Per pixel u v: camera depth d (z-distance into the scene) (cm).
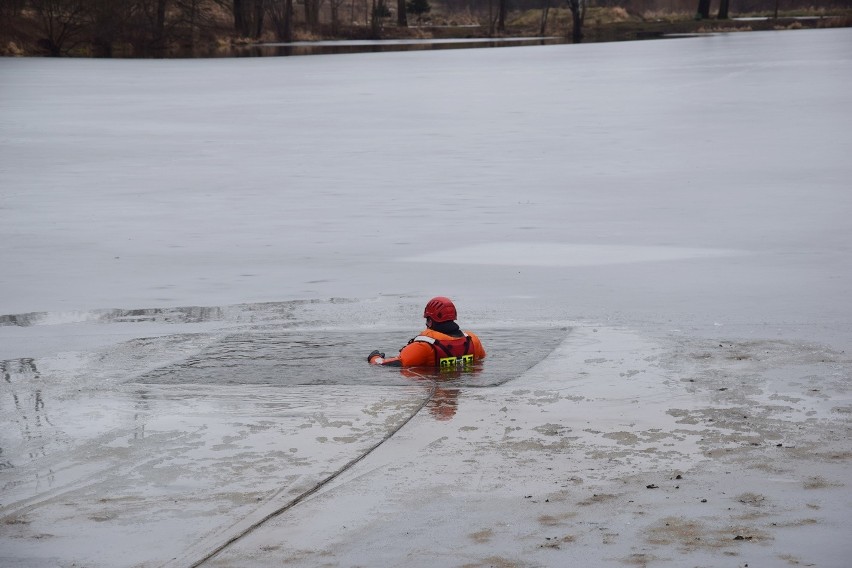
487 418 683
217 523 522
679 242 1389
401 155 2495
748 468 582
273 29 11150
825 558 470
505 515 523
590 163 2272
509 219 1598
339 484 570
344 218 1633
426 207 1728
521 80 5212
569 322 974
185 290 1150
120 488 571
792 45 7669
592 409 699
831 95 3888
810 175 1995
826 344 870
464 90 4700
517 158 2389
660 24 11900
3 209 1767
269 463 604
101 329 974
